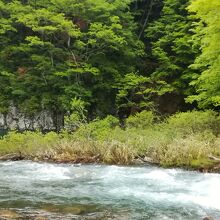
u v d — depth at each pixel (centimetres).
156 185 1120
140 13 3391
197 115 1944
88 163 1555
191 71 2780
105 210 862
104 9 2892
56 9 2927
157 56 3134
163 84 2825
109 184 1147
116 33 2919
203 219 785
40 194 1016
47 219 783
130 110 2934
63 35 3055
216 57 1802
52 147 1694
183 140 1549
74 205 901
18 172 1370
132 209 870
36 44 2848
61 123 2916
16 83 3003
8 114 3038
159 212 848
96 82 2959
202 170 1343
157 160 1508
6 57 3153
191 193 1014
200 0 1633
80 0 2884
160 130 1872
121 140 1725
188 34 2772
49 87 2969
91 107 2972
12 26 3206
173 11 2994
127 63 3114
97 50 2961
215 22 1672
